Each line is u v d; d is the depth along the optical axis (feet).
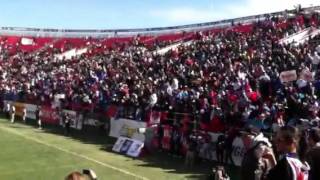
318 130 21.58
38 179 63.41
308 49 95.04
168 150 83.51
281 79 72.95
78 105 117.60
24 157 78.43
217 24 187.42
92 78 131.85
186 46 145.59
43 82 151.64
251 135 24.30
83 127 113.91
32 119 137.80
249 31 145.28
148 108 91.71
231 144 70.38
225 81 89.25
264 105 68.08
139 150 81.46
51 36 251.19
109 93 109.50
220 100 78.79
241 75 89.30
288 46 100.78
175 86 97.55
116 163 74.74
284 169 17.84
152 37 209.46
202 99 80.18
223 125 73.26
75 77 144.56
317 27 131.75
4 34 254.88
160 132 85.46
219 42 133.39
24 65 193.77
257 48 111.24
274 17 148.46
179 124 80.53
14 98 151.84
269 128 63.62
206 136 74.84
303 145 21.02
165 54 141.79
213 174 48.78
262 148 22.06
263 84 79.71
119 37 226.58
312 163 20.24
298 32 130.11
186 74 104.22
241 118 70.03
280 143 18.57
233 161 70.59
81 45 228.22
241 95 76.07
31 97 142.00
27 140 96.43
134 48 176.96
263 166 21.58
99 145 92.43
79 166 72.02
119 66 141.08
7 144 91.20
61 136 104.17
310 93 71.31
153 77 114.52
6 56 223.92
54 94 132.26
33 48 244.42
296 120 57.62
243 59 103.65
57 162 74.84
